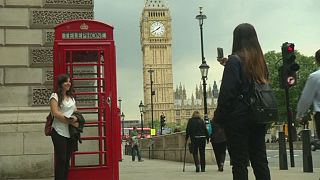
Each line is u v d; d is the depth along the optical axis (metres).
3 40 13.75
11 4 13.91
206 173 16.61
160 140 34.16
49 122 9.40
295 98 89.25
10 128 13.30
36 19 14.02
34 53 13.88
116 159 11.35
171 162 27.80
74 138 9.38
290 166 20.34
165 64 188.25
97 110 11.55
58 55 11.13
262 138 6.87
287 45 17.80
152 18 189.62
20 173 13.25
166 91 186.88
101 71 11.35
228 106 6.44
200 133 17.50
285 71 18.09
